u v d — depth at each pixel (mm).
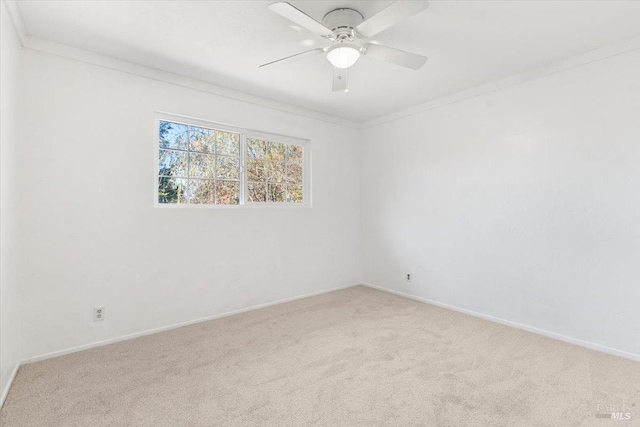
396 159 4023
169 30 2164
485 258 3148
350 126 4398
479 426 1578
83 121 2438
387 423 1602
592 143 2467
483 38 2270
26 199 2211
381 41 2318
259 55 2520
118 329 2590
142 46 2379
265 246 3527
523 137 2855
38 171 2258
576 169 2551
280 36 2240
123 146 2615
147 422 1609
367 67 2723
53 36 2236
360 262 4512
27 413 1672
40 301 2266
